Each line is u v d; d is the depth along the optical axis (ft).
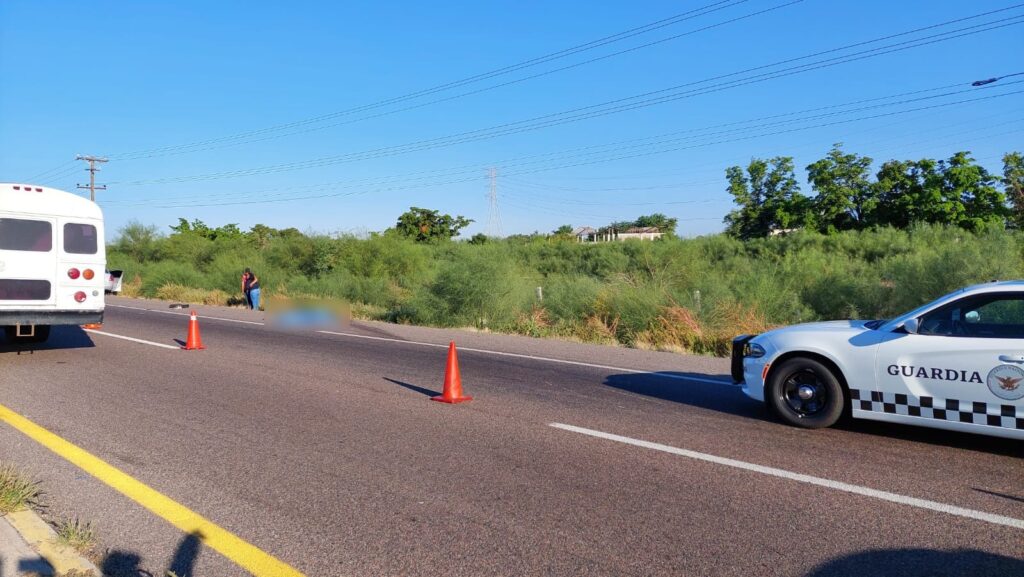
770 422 23.56
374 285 88.48
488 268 60.90
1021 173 117.19
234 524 14.52
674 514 15.23
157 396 27.53
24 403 26.08
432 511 15.33
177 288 104.42
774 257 107.45
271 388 29.40
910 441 21.06
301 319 64.13
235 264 111.24
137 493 16.28
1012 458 19.33
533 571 12.51
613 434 21.93
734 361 25.67
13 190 35.12
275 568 12.56
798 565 12.79
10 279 34.76
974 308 20.29
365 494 16.35
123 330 52.13
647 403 26.81
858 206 132.16
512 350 43.39
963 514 15.28
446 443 20.80
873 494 16.49
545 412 25.09
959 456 19.56
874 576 12.37
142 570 12.38
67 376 32.04
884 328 21.34
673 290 56.13
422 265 102.27
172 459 19.01
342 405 26.08
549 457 19.42
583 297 57.88
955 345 19.79
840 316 56.08
